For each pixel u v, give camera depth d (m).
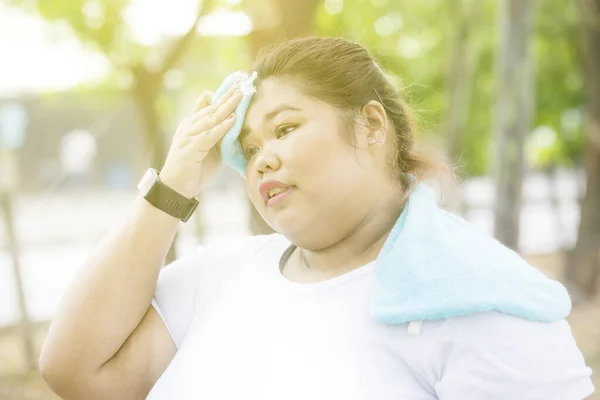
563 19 10.37
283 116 1.26
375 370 1.16
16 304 5.79
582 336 6.25
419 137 1.43
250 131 1.31
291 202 1.24
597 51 7.98
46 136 23.81
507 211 7.01
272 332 1.29
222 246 1.58
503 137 7.01
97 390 1.44
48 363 1.43
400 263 1.18
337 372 1.18
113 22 6.10
